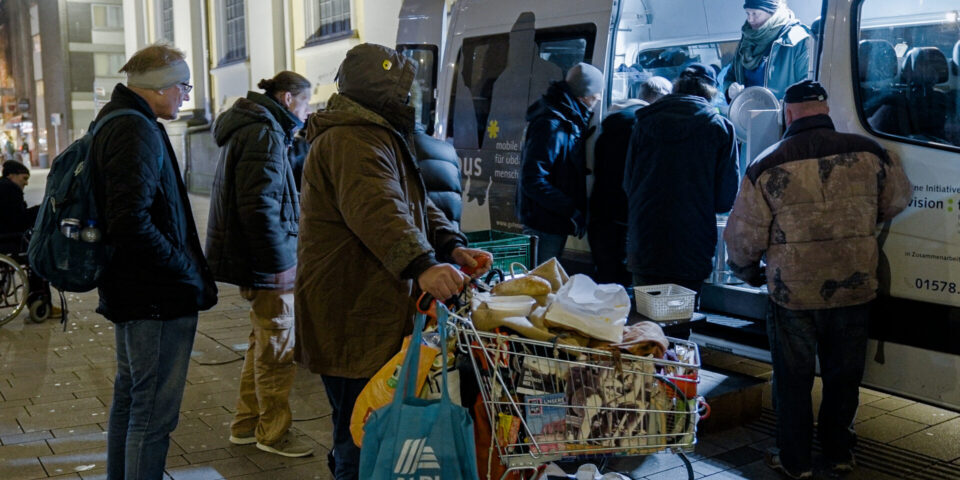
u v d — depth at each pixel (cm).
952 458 461
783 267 412
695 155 483
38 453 475
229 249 449
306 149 614
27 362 669
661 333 293
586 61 607
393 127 312
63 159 347
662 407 278
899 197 413
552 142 572
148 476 361
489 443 280
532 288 303
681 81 511
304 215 315
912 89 430
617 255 584
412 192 317
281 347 466
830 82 465
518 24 668
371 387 283
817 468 445
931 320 420
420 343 270
